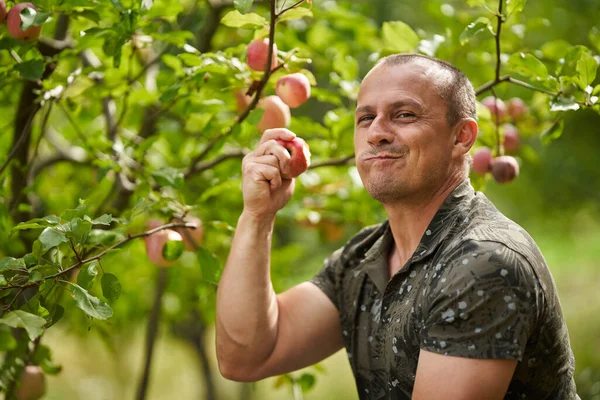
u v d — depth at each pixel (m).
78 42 2.67
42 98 2.86
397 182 2.17
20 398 2.84
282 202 2.43
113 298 2.25
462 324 1.92
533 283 1.94
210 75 2.73
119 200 3.18
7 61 2.98
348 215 3.78
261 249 2.42
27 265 2.19
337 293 2.53
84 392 9.32
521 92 4.65
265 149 2.39
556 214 7.85
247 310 2.40
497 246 1.95
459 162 2.27
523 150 3.76
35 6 2.50
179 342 7.53
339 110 3.59
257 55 2.58
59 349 9.77
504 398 2.06
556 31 5.62
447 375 1.91
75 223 2.16
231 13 2.46
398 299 2.17
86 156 3.97
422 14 5.91
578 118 6.65
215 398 6.79
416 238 2.27
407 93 2.17
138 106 4.00
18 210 3.16
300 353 2.55
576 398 2.23
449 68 2.27
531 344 2.00
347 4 4.08
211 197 3.82
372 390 2.32
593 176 6.95
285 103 2.65
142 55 3.77
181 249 2.62
